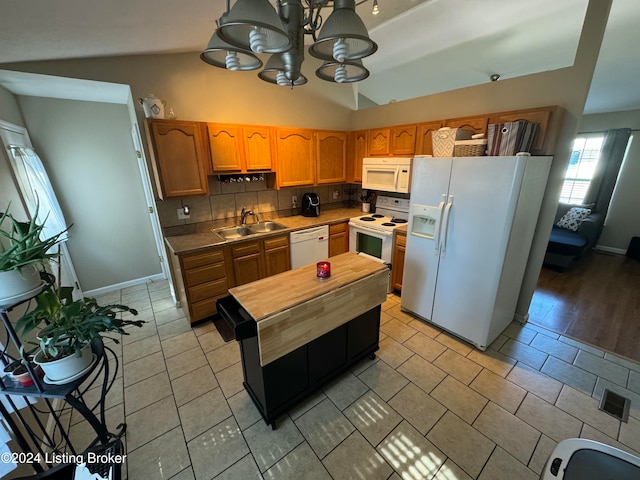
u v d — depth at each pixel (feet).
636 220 15.06
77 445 5.36
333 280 6.23
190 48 8.68
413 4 7.23
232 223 11.21
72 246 10.73
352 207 14.74
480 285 7.50
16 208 6.40
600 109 14.99
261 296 5.53
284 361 5.47
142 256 12.42
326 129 13.19
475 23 8.12
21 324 3.56
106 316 3.94
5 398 4.52
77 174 10.34
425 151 10.23
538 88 7.76
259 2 3.02
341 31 3.44
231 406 6.20
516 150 6.84
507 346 8.07
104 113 10.44
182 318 9.72
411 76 12.98
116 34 5.98
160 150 8.17
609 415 5.83
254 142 10.03
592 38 6.69
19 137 8.29
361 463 4.98
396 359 7.57
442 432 5.52
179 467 4.95
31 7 3.97
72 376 3.82
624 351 7.84
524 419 5.76
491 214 6.95
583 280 12.46
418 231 8.91
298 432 5.56
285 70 4.37
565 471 3.26
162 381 6.95
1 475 3.83
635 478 3.15
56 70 7.03
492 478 4.71
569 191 17.33
